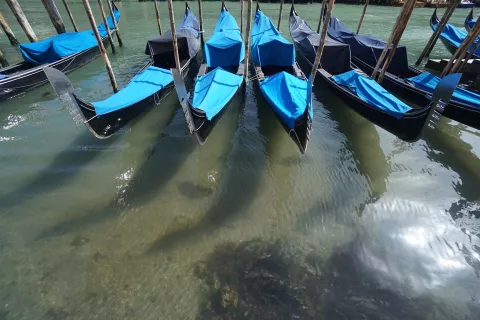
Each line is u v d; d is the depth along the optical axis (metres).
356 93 9.03
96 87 11.58
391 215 6.22
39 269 5.13
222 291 4.80
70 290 4.83
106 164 7.57
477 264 5.29
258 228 5.94
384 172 7.36
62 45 12.28
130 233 5.80
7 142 8.24
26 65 11.94
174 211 6.30
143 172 7.35
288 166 7.56
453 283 5.00
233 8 29.17
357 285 4.95
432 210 6.31
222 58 11.60
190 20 16.56
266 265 5.23
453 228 5.93
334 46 11.62
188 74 12.12
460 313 4.58
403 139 7.61
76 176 7.16
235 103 10.47
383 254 5.46
